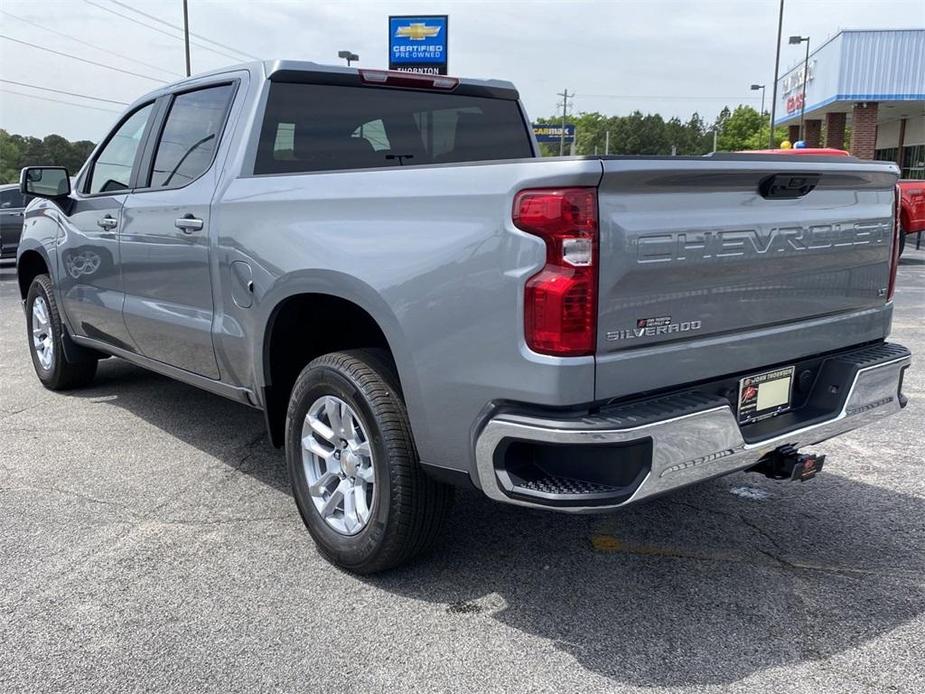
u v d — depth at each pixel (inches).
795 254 120.7
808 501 161.6
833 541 143.8
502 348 103.3
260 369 145.0
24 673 106.0
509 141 196.2
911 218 557.6
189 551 140.4
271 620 118.7
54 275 223.9
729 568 134.0
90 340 217.5
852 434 203.8
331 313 145.0
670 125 4707.2
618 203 99.2
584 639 113.7
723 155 108.7
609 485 101.5
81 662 108.5
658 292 104.5
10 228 673.6
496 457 105.3
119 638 114.1
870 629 115.8
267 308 138.5
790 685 103.2
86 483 171.9
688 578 130.8
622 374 102.7
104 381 257.9
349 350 130.6
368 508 128.4
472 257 105.4
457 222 107.6
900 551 139.7
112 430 207.9
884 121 1290.6
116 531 148.3
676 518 153.8
